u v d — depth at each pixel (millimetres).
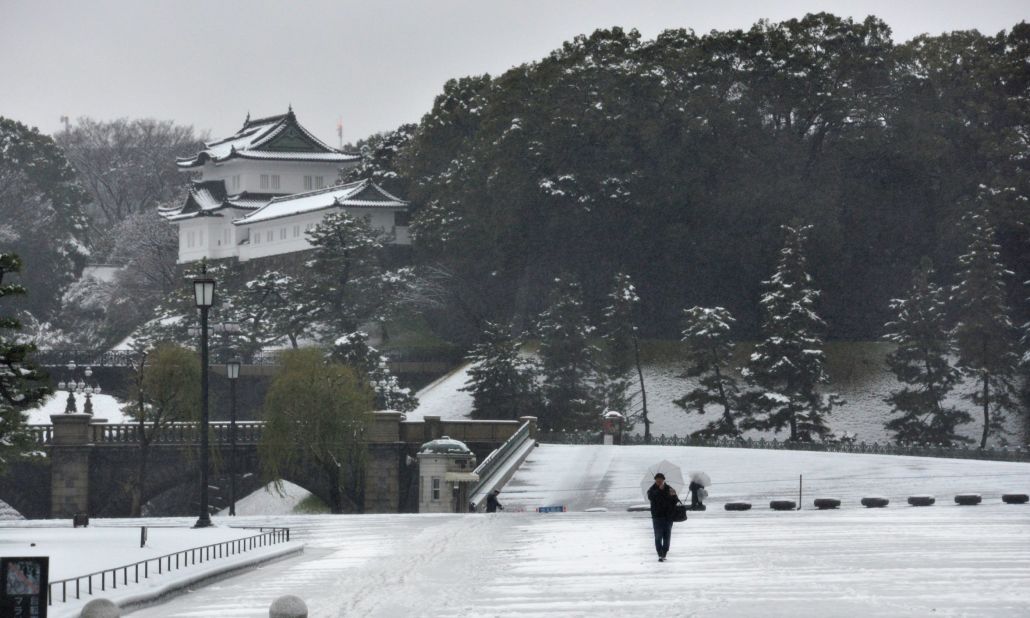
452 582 64688
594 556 74062
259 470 193500
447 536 93062
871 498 123375
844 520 95875
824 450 199250
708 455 176375
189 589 66188
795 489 146125
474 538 90250
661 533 69812
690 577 62781
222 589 66625
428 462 158375
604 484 157625
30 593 48000
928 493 138500
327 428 184750
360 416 187375
